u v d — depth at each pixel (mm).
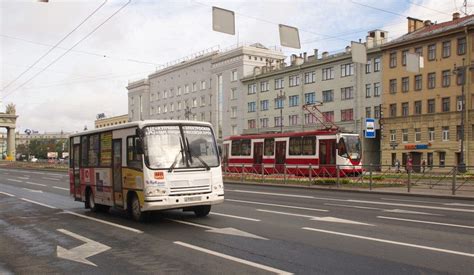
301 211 13828
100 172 13969
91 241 9477
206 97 81938
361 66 57406
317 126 62031
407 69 24062
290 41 16219
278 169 29062
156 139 11656
